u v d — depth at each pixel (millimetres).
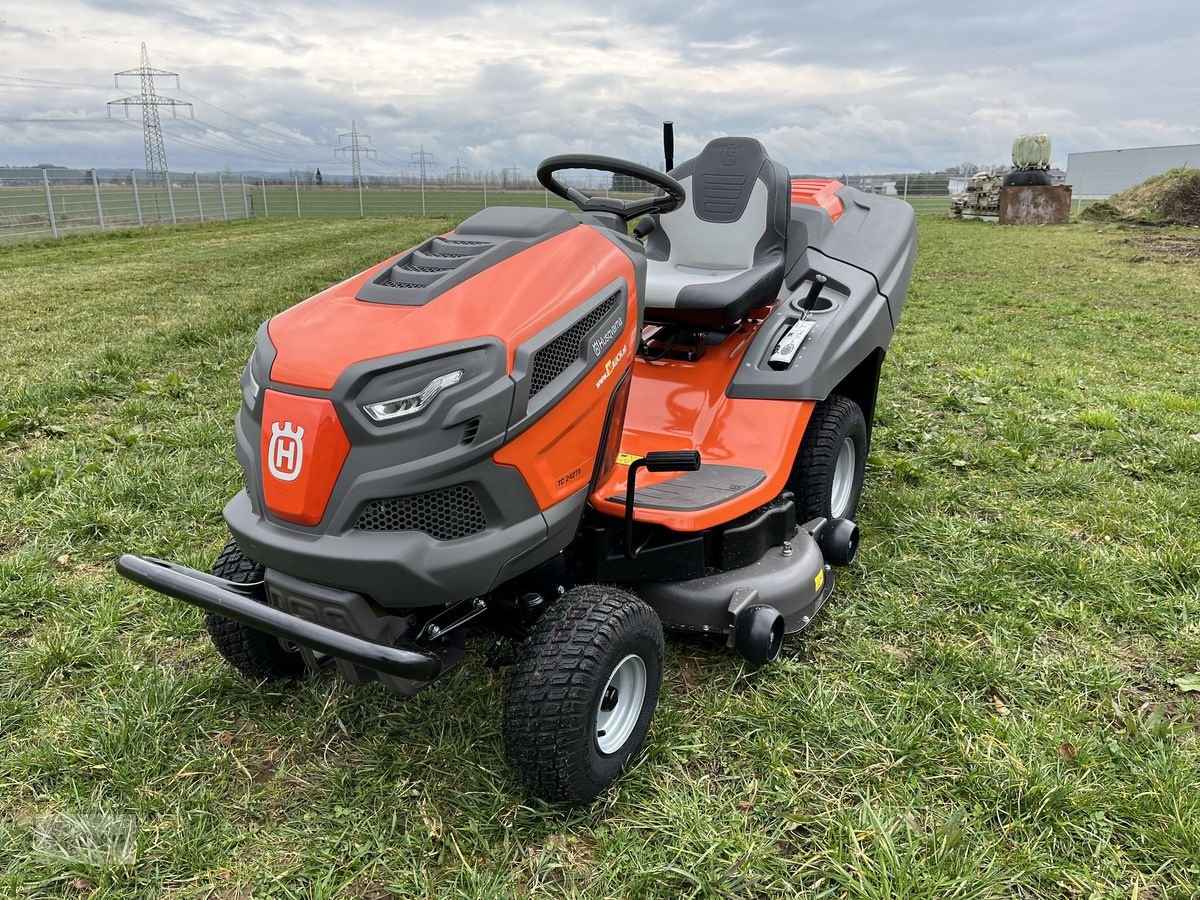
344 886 2010
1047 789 2223
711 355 3379
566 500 2236
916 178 36406
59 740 2488
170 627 3023
